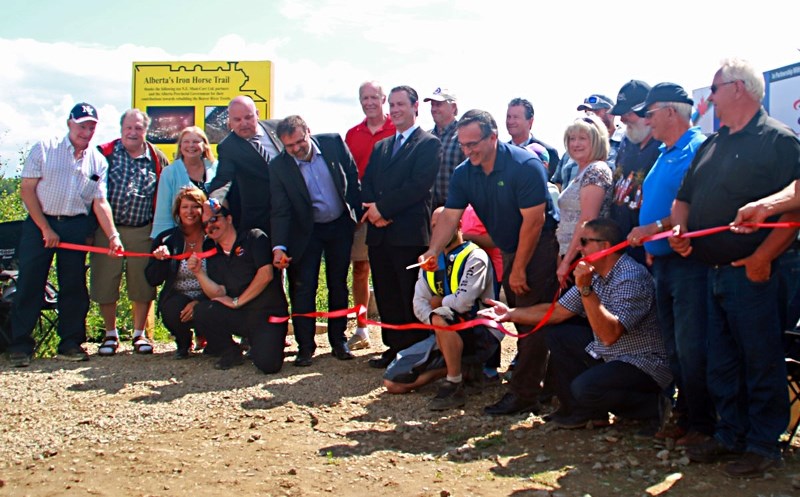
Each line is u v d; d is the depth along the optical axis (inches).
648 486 168.2
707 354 177.9
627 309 195.0
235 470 186.2
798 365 183.5
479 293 241.1
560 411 214.7
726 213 164.9
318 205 292.4
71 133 301.3
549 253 226.8
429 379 251.3
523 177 219.6
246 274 281.4
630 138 210.5
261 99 509.4
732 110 165.2
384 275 284.0
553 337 210.1
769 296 165.3
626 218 210.4
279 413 232.8
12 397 251.6
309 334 291.6
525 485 172.2
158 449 202.2
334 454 196.7
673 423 199.6
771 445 168.7
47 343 327.6
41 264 300.7
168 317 301.4
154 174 323.9
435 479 177.8
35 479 182.9
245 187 295.6
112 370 286.0
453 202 235.3
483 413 228.1
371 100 319.0
